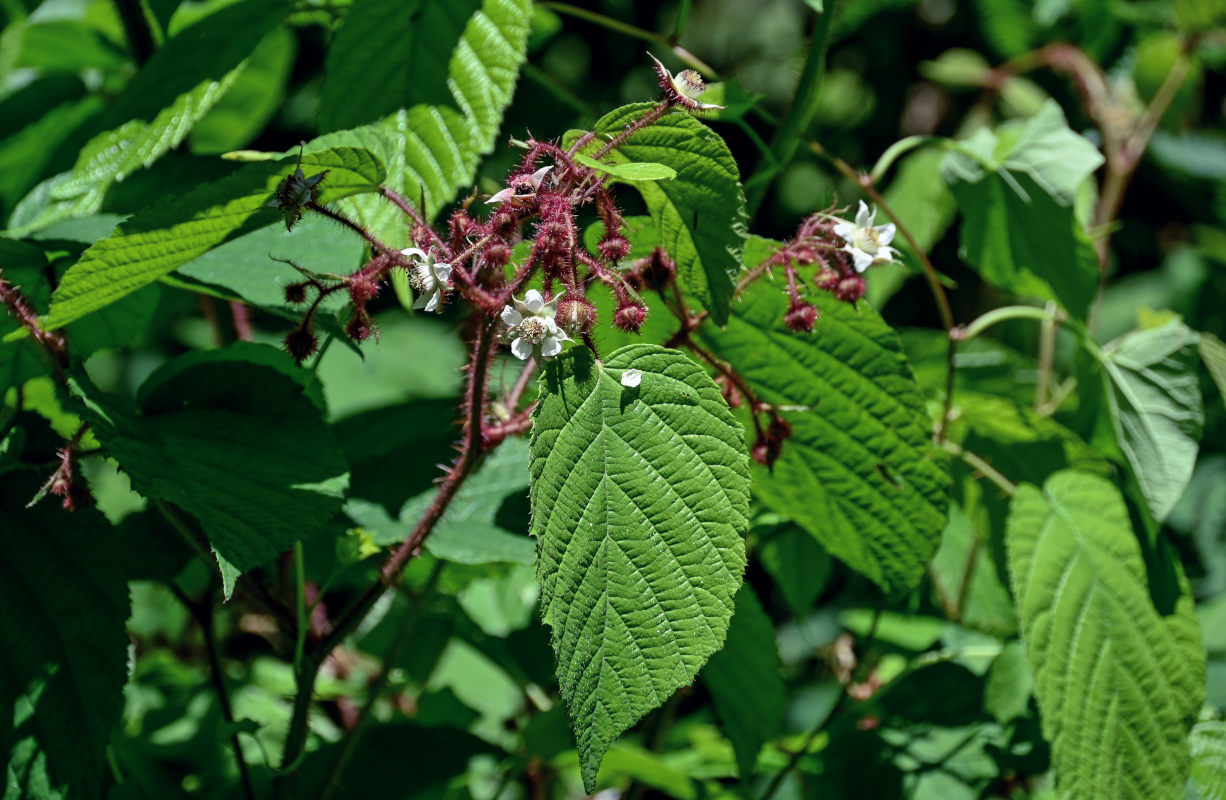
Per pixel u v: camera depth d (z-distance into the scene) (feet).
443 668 5.82
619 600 3.92
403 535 4.40
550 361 3.95
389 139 4.11
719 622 3.92
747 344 4.35
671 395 3.95
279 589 4.52
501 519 4.45
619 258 4.08
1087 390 4.72
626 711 3.91
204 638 4.51
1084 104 6.08
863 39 8.38
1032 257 4.69
